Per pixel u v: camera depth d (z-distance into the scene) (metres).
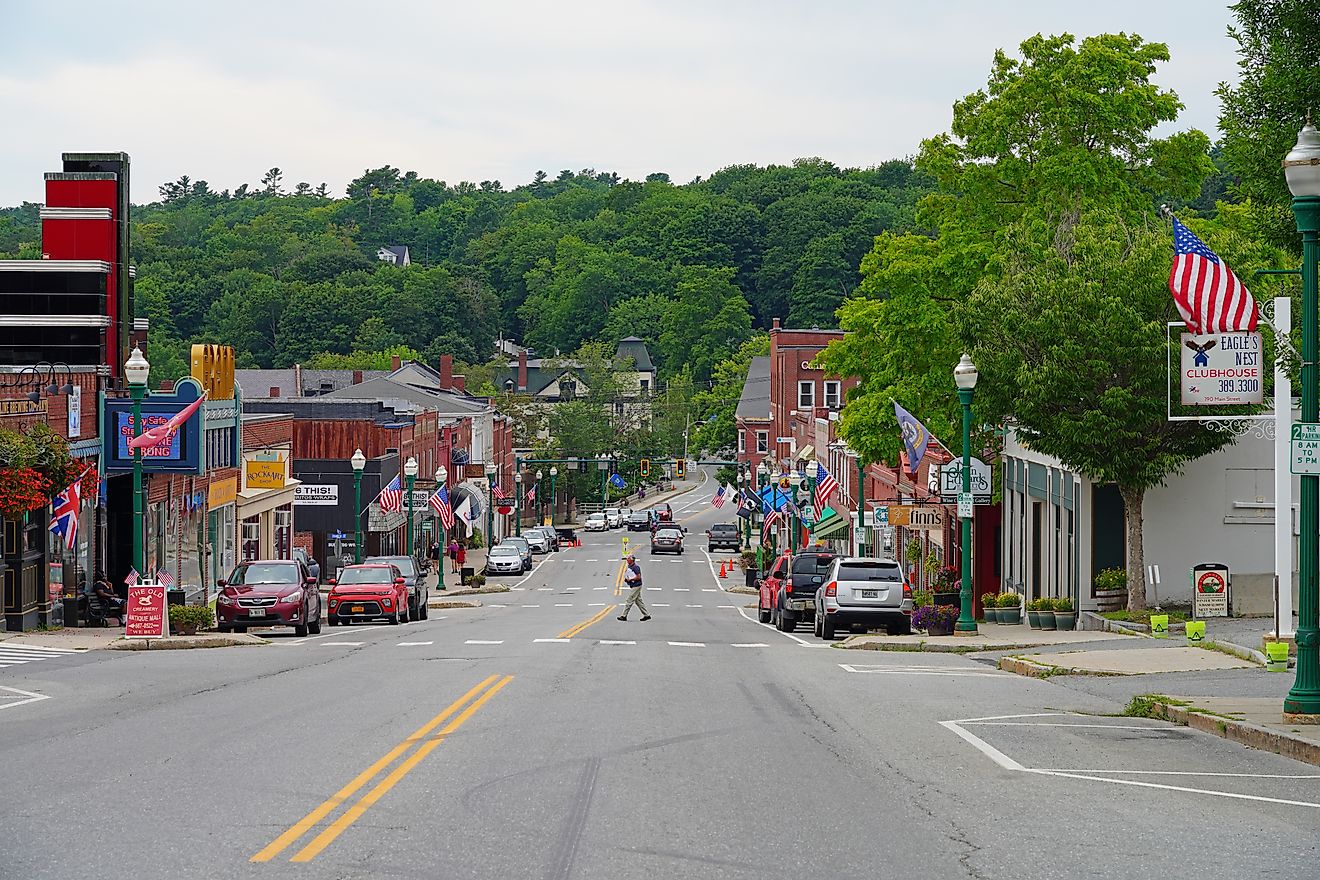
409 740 13.38
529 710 15.92
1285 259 30.19
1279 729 13.78
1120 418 29.22
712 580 77.19
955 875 8.26
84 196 38.22
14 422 30.12
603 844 8.95
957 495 33.41
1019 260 32.44
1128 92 38.16
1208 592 28.73
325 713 15.61
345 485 68.44
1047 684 20.45
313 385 123.06
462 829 9.35
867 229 157.62
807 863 8.52
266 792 10.66
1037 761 12.62
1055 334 29.70
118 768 11.84
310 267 183.88
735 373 143.00
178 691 18.42
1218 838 9.34
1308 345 14.59
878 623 31.52
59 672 21.47
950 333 40.28
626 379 135.88
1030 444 31.45
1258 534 31.92
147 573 40.12
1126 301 29.31
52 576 33.44
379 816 9.77
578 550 101.62
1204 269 21.08
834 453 77.69
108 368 37.16
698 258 183.25
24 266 37.03
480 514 93.12
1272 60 19.61
